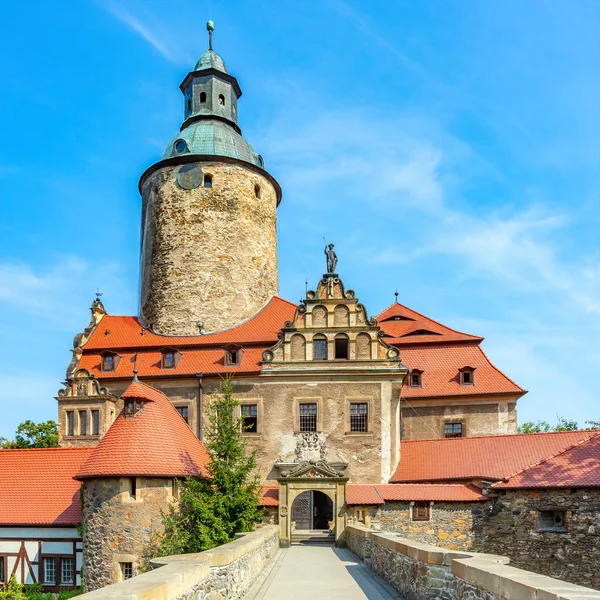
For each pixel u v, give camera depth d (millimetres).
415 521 33188
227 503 29906
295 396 39562
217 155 49188
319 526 42906
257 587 18016
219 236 48500
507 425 42375
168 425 34188
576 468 29891
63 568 35000
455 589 11719
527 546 30141
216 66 53906
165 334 47219
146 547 30781
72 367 44594
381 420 38625
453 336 47000
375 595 16406
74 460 38656
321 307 40531
